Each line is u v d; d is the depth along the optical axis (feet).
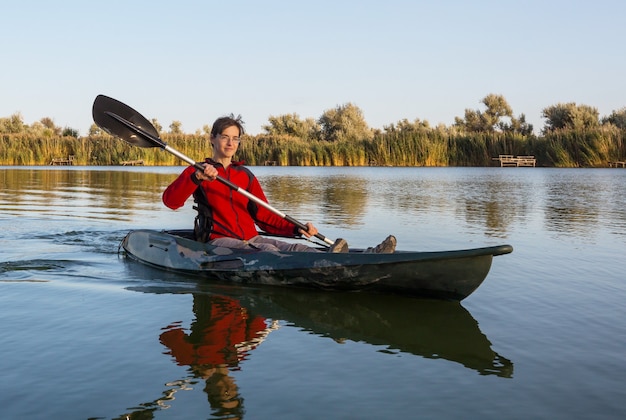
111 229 24.40
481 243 20.95
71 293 13.66
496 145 113.70
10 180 59.88
